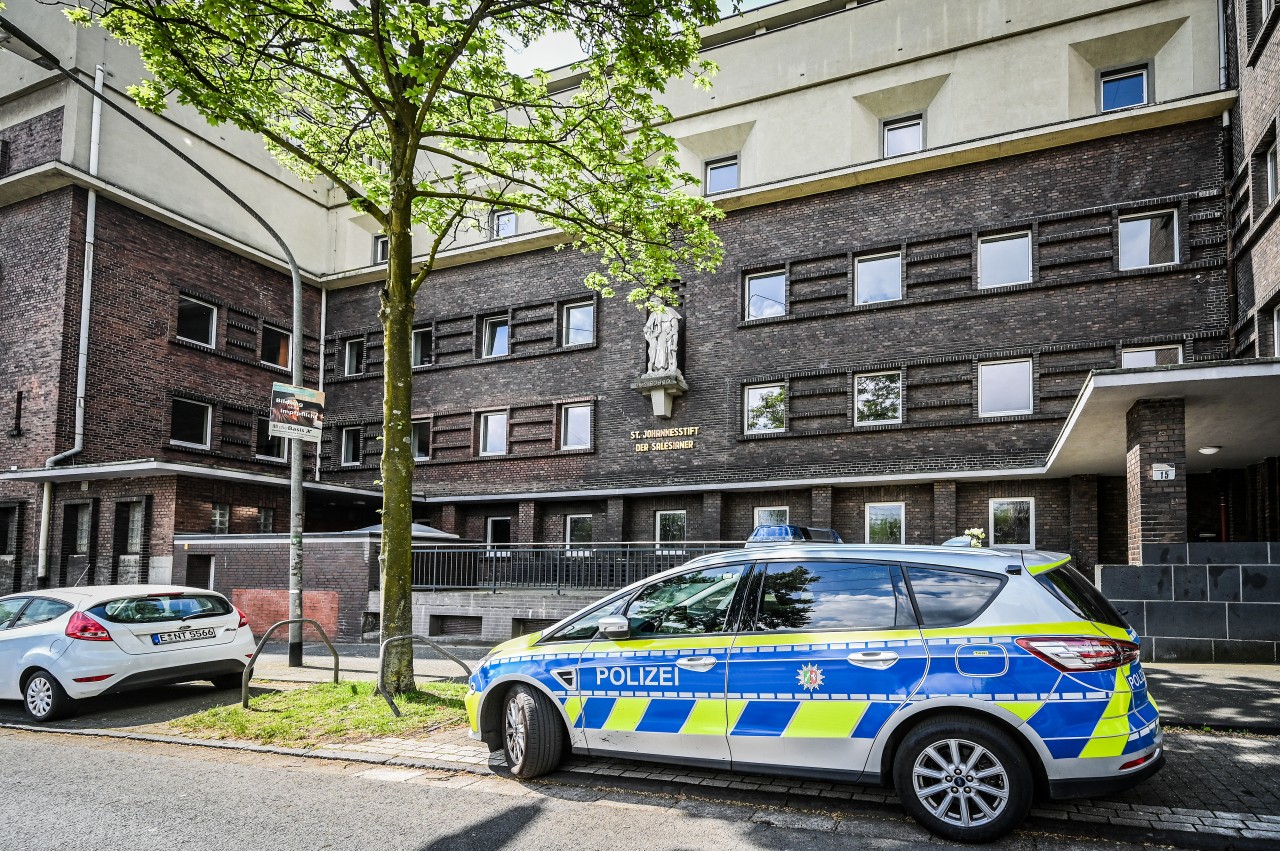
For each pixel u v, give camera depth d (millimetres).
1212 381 9461
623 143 11117
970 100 18438
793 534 12703
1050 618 4734
